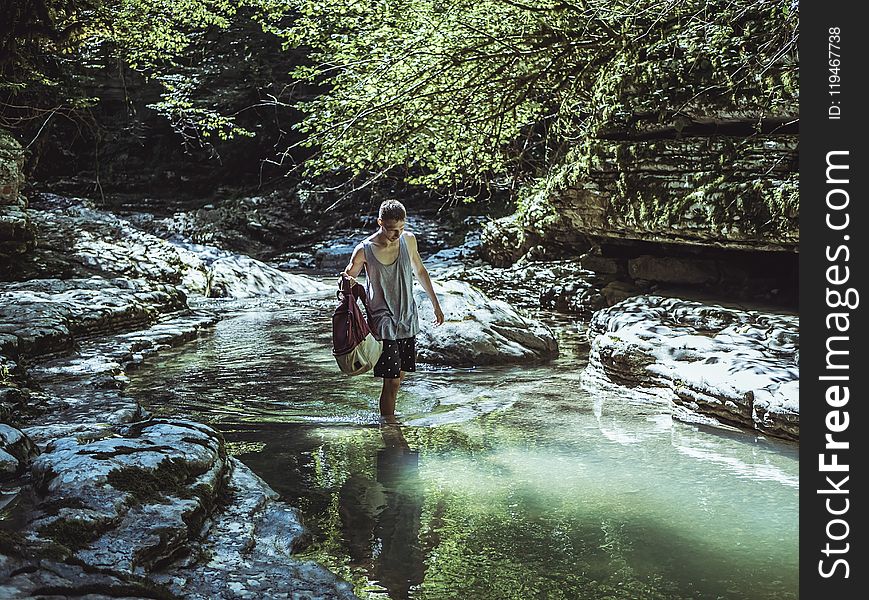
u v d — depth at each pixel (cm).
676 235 1043
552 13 1141
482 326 880
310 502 427
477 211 2455
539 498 432
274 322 1212
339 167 1286
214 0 1513
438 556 355
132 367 826
